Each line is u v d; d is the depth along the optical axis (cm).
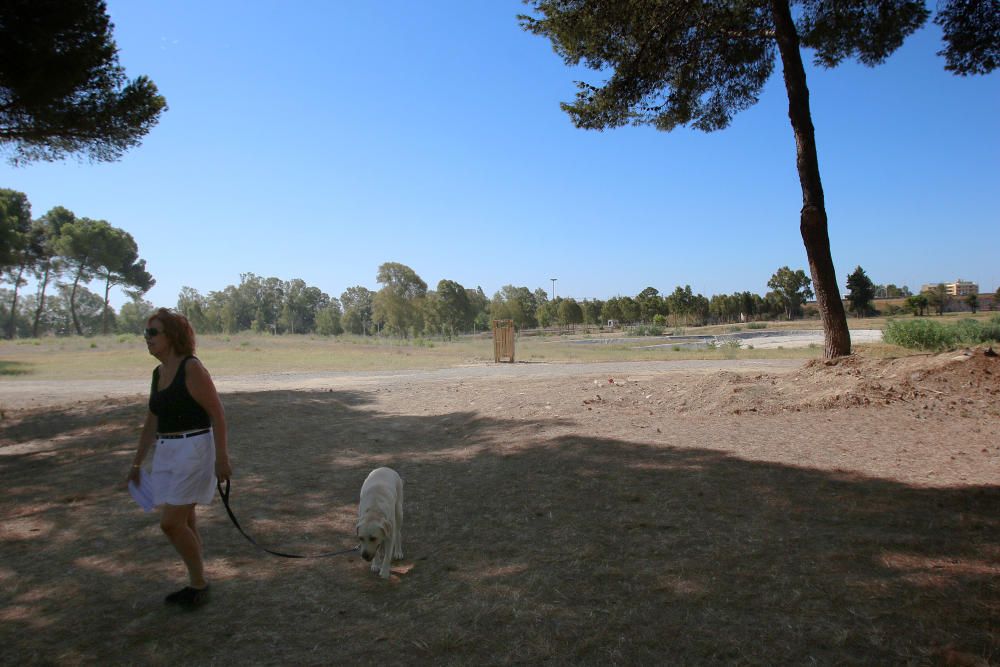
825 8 1336
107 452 894
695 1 1252
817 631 328
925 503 529
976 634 315
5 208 4175
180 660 322
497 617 361
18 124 1094
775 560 425
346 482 707
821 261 1180
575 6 1284
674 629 337
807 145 1171
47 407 1365
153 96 1192
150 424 389
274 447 908
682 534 484
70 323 9244
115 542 511
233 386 1809
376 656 322
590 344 4297
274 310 11312
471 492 641
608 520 527
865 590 373
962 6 1131
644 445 796
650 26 1273
